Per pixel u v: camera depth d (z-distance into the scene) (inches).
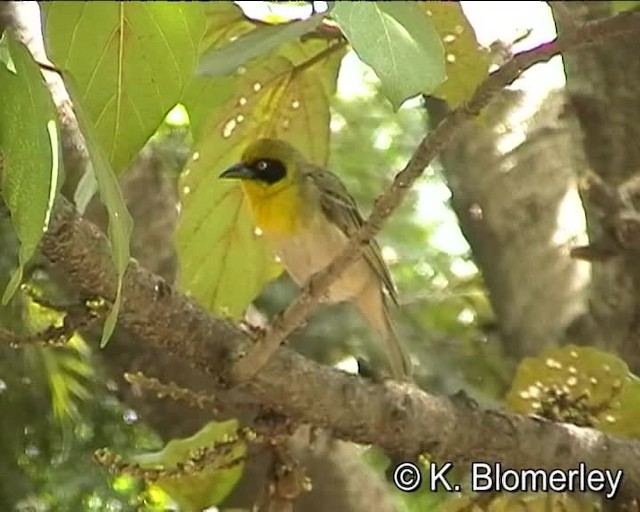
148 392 327.6
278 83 277.9
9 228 390.9
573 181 338.6
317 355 556.7
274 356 225.8
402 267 649.0
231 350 224.5
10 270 383.9
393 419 234.2
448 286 640.4
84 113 138.3
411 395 237.9
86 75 144.5
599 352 259.9
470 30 252.4
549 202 337.1
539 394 266.7
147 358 326.3
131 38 144.2
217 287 290.5
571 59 280.8
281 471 229.5
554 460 245.8
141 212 339.3
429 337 598.5
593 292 289.0
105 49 143.9
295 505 330.0
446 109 342.6
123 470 228.4
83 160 271.4
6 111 142.3
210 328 223.8
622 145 268.7
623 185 267.3
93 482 472.1
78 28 142.2
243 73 272.2
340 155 634.8
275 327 210.1
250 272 291.1
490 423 242.5
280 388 225.5
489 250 345.1
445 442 239.1
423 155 185.8
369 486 342.3
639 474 252.2
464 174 348.8
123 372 328.5
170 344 222.5
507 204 340.5
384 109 644.1
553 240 333.7
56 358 465.7
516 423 244.8
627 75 269.1
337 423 231.9
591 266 289.9
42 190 141.3
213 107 267.1
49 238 199.3
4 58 142.8
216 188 284.5
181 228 286.2
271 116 284.4
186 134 486.6
